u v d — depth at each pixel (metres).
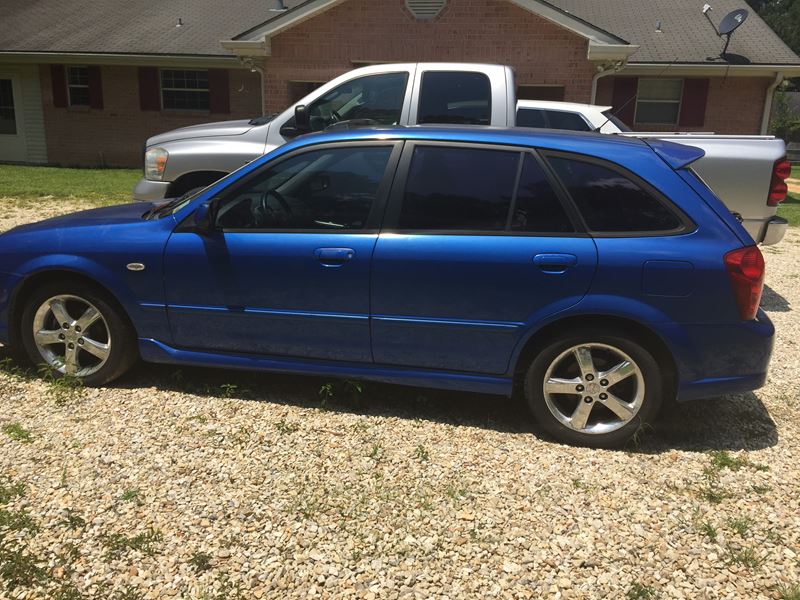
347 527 3.02
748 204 6.47
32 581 2.61
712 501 3.27
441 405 4.26
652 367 3.64
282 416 4.02
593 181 3.67
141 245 4.10
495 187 3.76
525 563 2.82
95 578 2.65
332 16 13.48
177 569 2.72
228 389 4.26
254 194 4.04
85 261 4.14
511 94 6.43
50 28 20.75
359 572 2.75
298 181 3.98
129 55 18.88
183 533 2.93
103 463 3.44
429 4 13.28
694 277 3.51
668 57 17.23
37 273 4.22
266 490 3.27
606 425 3.76
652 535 3.01
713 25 18.88
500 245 3.67
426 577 2.73
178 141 6.59
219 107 19.50
